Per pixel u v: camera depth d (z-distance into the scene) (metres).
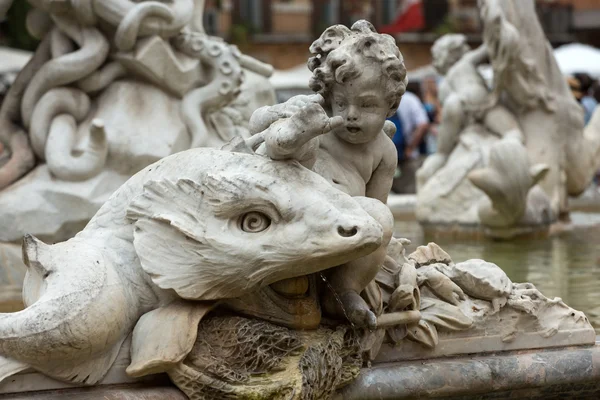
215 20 28.56
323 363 3.59
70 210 7.04
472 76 10.83
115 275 3.50
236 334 3.52
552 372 4.14
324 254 3.45
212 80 7.99
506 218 9.45
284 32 30.20
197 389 3.44
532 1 10.64
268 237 3.48
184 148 7.74
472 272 4.18
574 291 6.37
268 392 3.43
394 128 4.16
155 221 3.54
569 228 10.51
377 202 3.75
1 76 14.91
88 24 7.62
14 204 6.93
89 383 3.42
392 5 31.16
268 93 8.91
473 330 4.13
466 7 30.03
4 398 3.32
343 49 3.79
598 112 11.18
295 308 3.69
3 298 6.04
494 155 9.27
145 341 3.44
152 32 7.76
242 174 3.51
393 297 3.93
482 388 4.01
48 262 3.46
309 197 3.50
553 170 10.65
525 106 10.66
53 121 7.38
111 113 7.55
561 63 21.75
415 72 21.22
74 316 3.31
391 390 3.85
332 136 3.98
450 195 10.19
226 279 3.50
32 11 7.87
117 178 7.35
